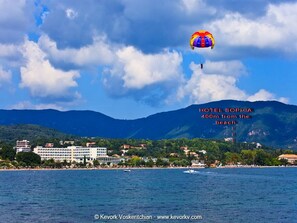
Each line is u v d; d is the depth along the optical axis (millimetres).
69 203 188500
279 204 183375
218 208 169250
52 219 142500
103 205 179875
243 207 172500
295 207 172500
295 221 138750
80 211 160750
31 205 181625
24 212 159500
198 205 179000
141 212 157625
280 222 136875
